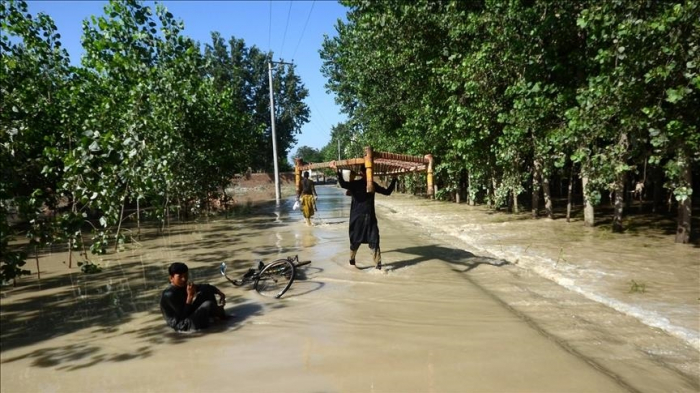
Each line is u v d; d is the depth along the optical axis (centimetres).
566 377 368
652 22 689
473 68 1186
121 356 440
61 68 1170
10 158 752
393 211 2016
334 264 830
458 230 1283
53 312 595
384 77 2350
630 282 650
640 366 389
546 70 1121
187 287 516
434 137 1770
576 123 840
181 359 428
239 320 538
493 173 1631
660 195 1670
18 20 1013
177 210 1761
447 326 495
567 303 573
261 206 2522
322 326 506
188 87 1527
